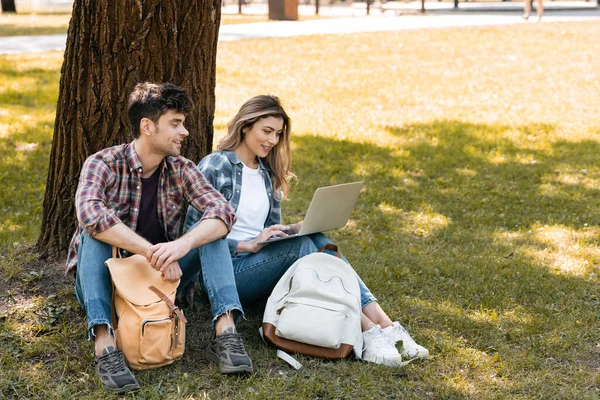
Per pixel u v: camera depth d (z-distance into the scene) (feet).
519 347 12.83
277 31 54.65
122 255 11.79
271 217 13.67
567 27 59.21
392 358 11.73
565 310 14.38
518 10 77.51
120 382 10.56
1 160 23.93
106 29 13.32
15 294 13.51
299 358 11.84
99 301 10.84
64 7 73.10
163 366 11.43
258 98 12.94
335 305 11.81
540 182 23.99
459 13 74.33
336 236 18.72
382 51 47.65
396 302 14.55
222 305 11.41
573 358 12.41
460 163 25.96
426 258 17.15
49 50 43.70
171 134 11.44
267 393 10.81
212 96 14.80
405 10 77.77
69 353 11.82
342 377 11.43
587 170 25.31
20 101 31.78
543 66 44.47
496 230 19.49
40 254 14.75
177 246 11.08
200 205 11.96
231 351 11.12
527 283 15.69
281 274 12.76
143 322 10.69
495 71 43.01
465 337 13.19
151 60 13.61
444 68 43.45
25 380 11.05
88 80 13.67
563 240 18.74
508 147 28.07
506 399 11.04
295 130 29.55
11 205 20.15
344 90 37.17
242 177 13.12
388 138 28.91
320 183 23.29
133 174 11.69
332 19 65.77
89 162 11.53
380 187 23.04
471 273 16.21
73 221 14.49
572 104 35.63
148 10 13.33
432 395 11.11
